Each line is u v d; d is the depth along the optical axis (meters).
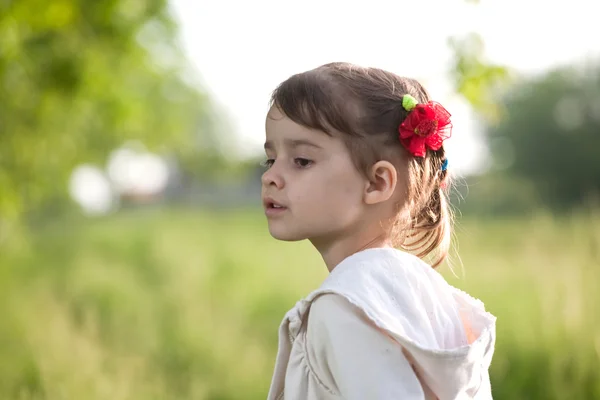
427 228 2.02
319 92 1.77
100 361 4.86
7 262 12.16
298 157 1.79
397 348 1.59
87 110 9.92
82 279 10.27
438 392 1.63
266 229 21.22
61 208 23.91
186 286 9.28
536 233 5.80
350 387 1.57
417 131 1.80
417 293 1.75
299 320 1.75
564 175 38.62
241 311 7.84
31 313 7.04
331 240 1.83
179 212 32.47
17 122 8.54
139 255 14.11
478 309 1.92
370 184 1.79
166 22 10.10
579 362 4.20
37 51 6.99
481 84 4.04
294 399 1.73
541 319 4.67
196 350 5.80
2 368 4.81
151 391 4.65
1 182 8.25
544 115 39.38
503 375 4.41
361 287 1.65
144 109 13.66
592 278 4.64
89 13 7.23
